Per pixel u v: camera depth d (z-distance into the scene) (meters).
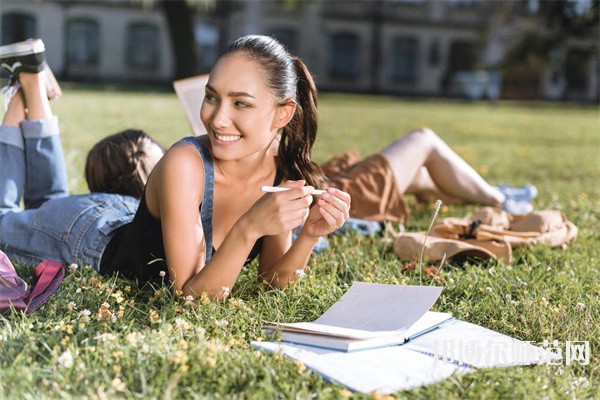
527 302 2.72
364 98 28.97
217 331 2.33
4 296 2.50
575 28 29.73
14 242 3.13
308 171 2.78
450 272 3.19
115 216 3.06
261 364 2.09
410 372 2.09
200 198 2.59
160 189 2.53
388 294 2.55
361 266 3.26
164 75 33.34
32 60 3.29
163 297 2.58
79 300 2.58
